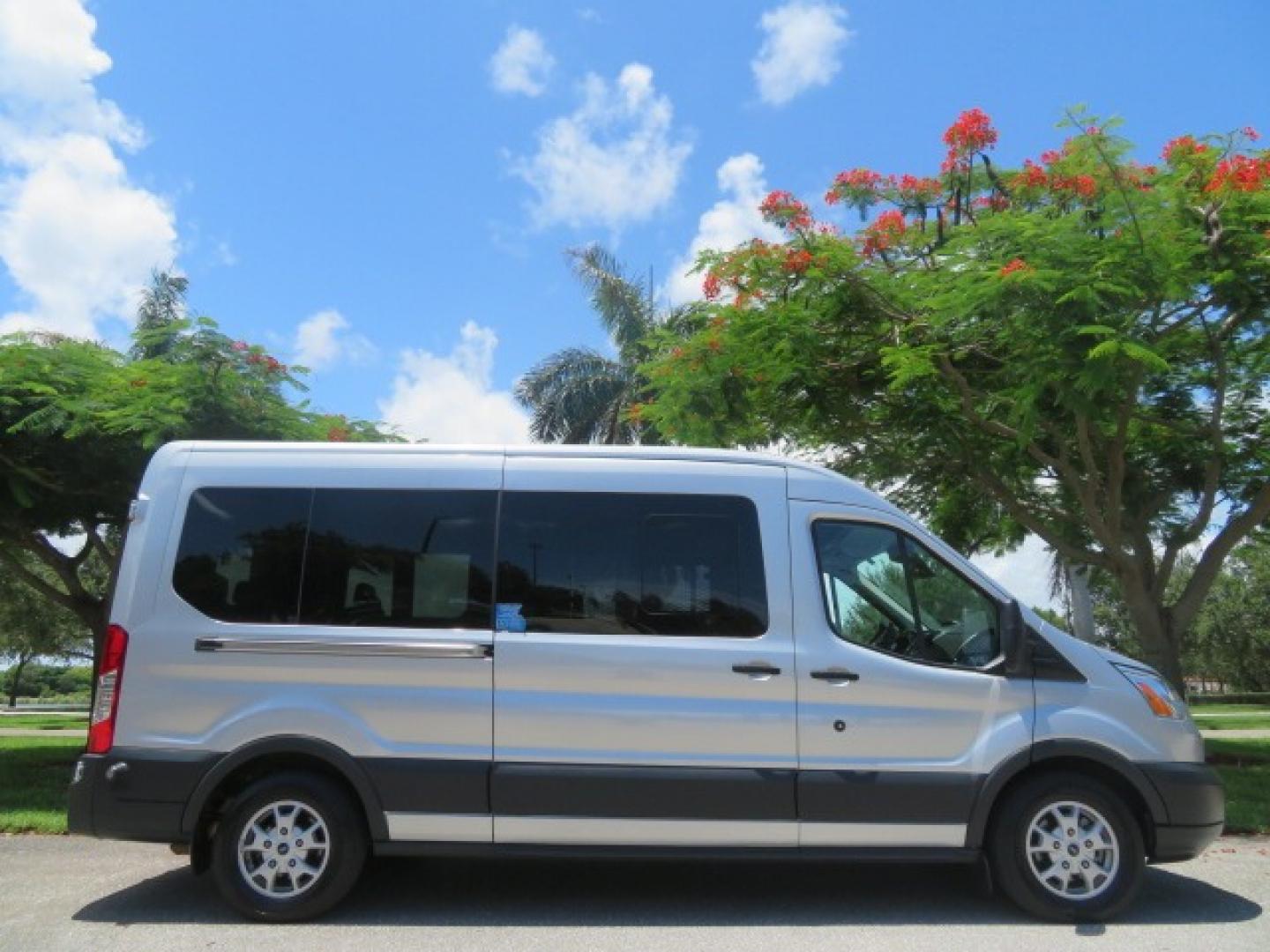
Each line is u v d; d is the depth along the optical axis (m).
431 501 6.12
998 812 5.82
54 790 10.66
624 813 5.72
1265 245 9.57
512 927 5.66
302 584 5.99
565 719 5.78
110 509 13.11
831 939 5.44
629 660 5.81
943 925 5.69
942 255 10.32
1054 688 5.90
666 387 12.20
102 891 6.52
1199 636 46.97
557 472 6.16
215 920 5.82
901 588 6.07
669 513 6.08
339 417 13.73
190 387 11.44
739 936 5.48
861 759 5.78
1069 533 14.75
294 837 5.79
